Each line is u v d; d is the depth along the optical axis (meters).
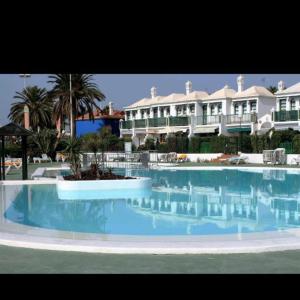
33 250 6.95
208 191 16.67
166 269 5.79
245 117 45.38
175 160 36.22
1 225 9.39
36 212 11.90
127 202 13.84
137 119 58.44
